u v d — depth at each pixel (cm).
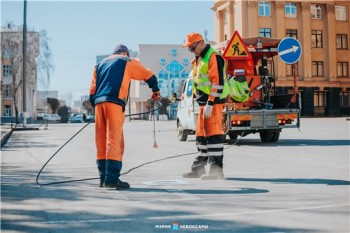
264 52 1526
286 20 5181
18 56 5422
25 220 432
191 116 1502
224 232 381
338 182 634
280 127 1372
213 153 682
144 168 844
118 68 614
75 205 498
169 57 7200
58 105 10212
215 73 681
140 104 7669
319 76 5366
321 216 435
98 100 612
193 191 577
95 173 788
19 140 1888
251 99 1454
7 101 6378
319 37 5378
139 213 454
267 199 518
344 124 3027
